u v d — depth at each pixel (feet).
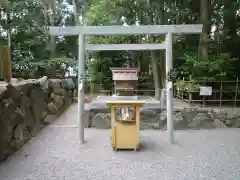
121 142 12.23
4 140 10.67
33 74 25.73
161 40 21.48
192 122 17.11
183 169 9.69
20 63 24.44
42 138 14.35
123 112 12.45
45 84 18.60
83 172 9.41
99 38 22.88
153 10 22.30
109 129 16.84
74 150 12.21
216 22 24.13
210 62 19.25
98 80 28.86
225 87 20.07
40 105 16.87
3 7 23.54
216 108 18.70
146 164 10.28
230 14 23.41
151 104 18.47
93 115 17.33
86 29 13.94
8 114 11.19
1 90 11.32
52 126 17.24
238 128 17.16
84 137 14.67
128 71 19.29
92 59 29.12
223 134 15.40
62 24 34.55
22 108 13.29
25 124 13.66
